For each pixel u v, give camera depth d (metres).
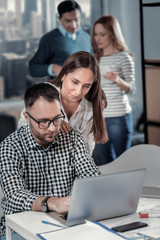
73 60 2.49
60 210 1.53
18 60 3.21
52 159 1.85
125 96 3.46
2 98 3.17
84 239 1.29
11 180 1.72
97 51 3.40
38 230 1.41
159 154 2.39
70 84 2.52
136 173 1.51
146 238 1.32
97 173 1.88
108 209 1.50
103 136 2.72
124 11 3.48
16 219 1.52
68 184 1.88
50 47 3.28
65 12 3.29
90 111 2.64
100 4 3.41
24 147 1.81
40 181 1.83
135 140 3.61
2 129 3.15
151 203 1.71
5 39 3.15
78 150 1.91
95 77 2.54
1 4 3.12
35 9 3.23
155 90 3.24
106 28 3.39
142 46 3.33
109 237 1.30
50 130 1.70
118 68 3.42
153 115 3.29
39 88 1.72
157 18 3.30
